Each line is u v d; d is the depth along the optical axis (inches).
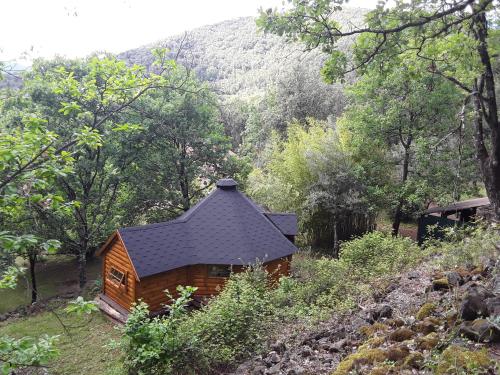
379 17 208.7
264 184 877.8
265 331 293.1
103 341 466.6
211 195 609.3
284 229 645.9
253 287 394.0
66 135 594.6
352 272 397.1
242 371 244.1
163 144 760.3
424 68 291.6
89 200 689.0
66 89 301.7
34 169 190.5
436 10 206.2
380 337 198.2
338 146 803.4
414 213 783.1
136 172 742.5
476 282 227.0
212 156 796.6
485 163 368.2
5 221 544.1
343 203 784.3
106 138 611.5
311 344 241.1
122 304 535.8
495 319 159.2
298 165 843.4
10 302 695.7
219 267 543.2
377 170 798.5
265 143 1275.8
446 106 702.5
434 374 146.3
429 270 307.9
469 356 147.3
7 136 192.1
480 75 331.9
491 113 337.4
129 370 272.5
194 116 775.7
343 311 281.3
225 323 289.3
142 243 511.5
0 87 276.7
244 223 576.1
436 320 196.9
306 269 571.2
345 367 175.3
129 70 279.6
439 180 737.0
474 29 289.6
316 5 201.5
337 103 1225.4
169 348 263.0
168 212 825.5
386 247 442.0
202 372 263.0
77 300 195.5
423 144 678.5
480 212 546.3
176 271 531.8
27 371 350.0
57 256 964.0
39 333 509.4
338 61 225.9
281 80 1253.1
